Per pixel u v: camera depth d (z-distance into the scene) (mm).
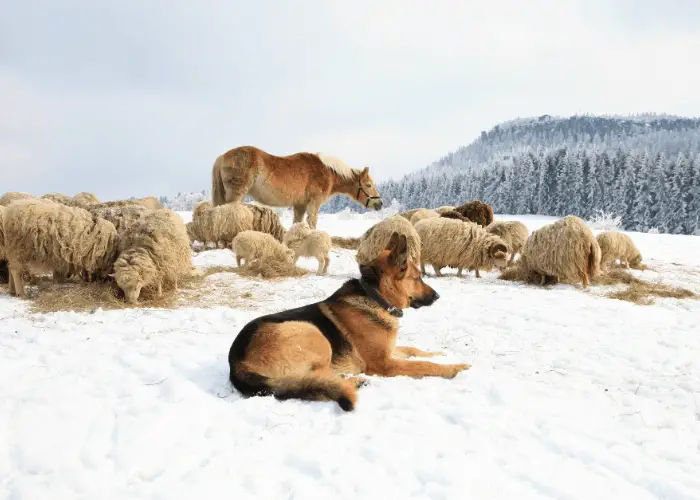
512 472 2695
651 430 3301
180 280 8523
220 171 13852
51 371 4109
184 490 2436
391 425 3213
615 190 59562
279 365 3697
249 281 9273
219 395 3762
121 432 3023
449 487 2506
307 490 2455
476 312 6918
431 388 3881
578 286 9594
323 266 10516
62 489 2484
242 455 2803
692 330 6129
